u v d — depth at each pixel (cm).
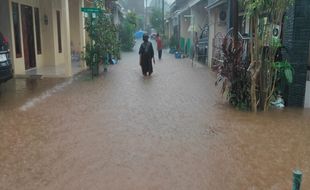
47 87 1246
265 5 852
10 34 1452
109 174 536
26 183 506
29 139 688
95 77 1525
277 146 657
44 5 1803
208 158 598
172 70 1844
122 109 931
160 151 629
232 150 636
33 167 559
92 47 1560
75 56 2184
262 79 912
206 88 1261
